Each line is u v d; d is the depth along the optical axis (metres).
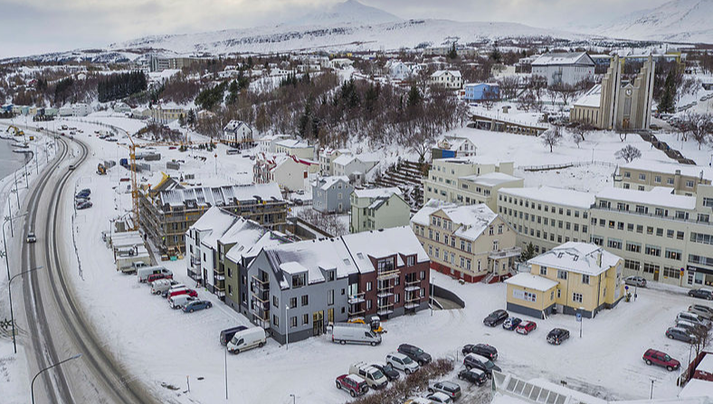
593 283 84.50
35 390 66.62
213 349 76.62
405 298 89.06
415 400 60.19
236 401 63.84
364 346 77.69
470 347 75.00
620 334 80.12
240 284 87.44
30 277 104.81
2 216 149.00
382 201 122.12
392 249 88.94
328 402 63.34
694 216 95.06
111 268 109.25
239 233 93.88
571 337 79.56
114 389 66.62
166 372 70.44
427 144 190.00
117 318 86.44
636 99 184.25
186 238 105.12
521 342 78.44
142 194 133.00
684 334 77.12
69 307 90.94
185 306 88.38
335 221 133.50
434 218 108.62
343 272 82.81
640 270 101.25
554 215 109.69
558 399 50.16
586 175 144.50
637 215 99.75
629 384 67.00
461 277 104.19
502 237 104.00
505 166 133.88
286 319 77.56
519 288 87.81
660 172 118.62
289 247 82.38
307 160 197.25
